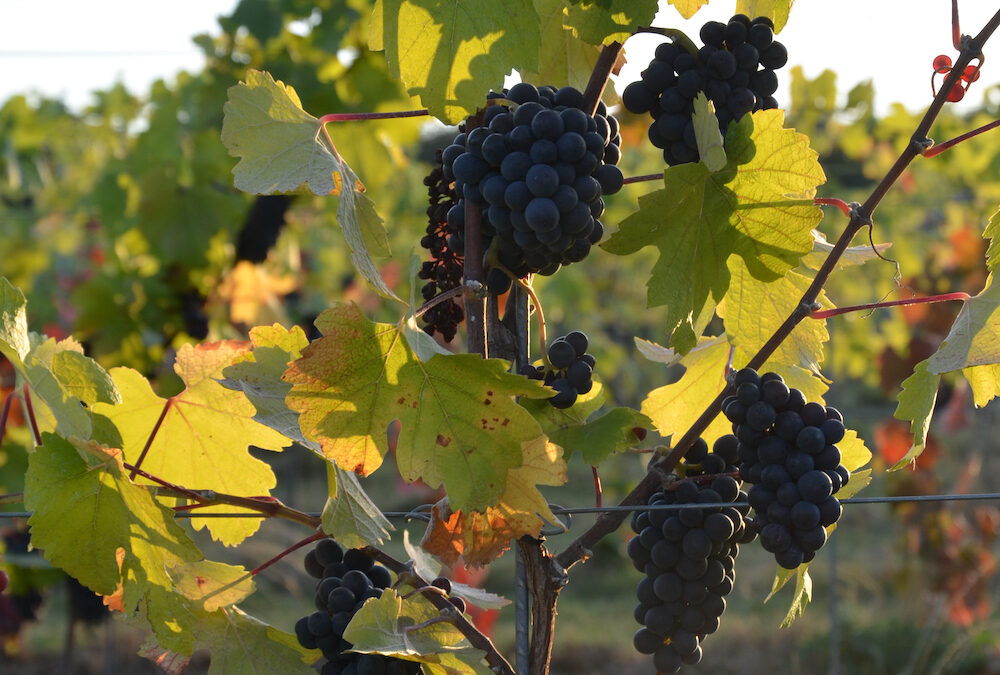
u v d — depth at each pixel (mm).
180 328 3449
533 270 1549
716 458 1589
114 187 3670
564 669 5691
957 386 4781
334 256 5547
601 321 7469
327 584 1560
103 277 3441
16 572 3412
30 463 1485
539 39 1524
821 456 1527
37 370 1497
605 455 1567
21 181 5219
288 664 1578
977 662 5152
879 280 5488
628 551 1592
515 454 1494
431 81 1525
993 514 5469
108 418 1579
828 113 4969
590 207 1511
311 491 8891
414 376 1483
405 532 1629
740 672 5371
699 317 1596
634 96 1555
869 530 7664
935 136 5020
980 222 5234
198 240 3416
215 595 1574
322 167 1515
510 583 7105
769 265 1555
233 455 1620
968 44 1523
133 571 1512
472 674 1527
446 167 1538
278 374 1563
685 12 1592
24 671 5430
